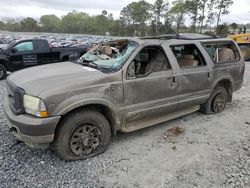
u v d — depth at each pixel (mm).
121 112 3768
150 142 4156
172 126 4848
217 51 5398
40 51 10211
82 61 4430
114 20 79938
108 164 3457
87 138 3512
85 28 82500
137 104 3938
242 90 7859
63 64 4340
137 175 3229
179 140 4258
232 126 4934
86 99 3326
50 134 3145
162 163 3521
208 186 3039
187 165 3484
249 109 6008
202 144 4129
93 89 3410
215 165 3494
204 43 5094
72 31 83250
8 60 9539
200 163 3541
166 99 4320
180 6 59625
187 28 59844
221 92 5527
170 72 4293
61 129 3301
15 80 3619
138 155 3725
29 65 10070
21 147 3801
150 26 66438
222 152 3871
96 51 4633
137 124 4145
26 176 3102
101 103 3477
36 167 3307
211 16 58500
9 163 3359
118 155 3705
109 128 3723
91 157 3607
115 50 4293
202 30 58844
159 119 4441
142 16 69688
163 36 5004
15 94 3342
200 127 4840
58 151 3357
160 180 3137
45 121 3064
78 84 3312
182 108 4754
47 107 3082
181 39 4812
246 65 13656
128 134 4441
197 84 4793
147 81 3967
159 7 67188
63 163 3430
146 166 3438
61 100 3162
